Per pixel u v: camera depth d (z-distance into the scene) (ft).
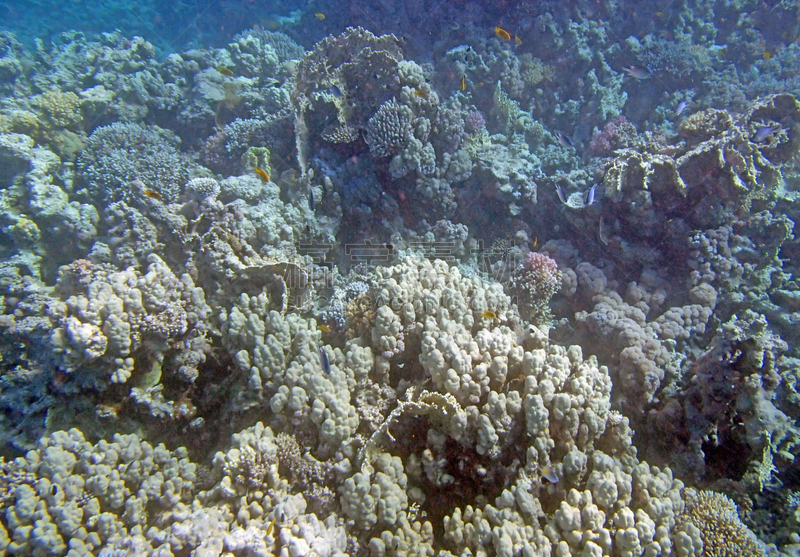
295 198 6.03
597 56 8.23
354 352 4.28
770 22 9.46
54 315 4.16
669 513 3.51
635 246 5.88
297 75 6.77
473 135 6.97
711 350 4.42
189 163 6.79
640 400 4.60
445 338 4.06
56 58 8.98
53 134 6.66
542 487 3.65
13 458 4.14
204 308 4.56
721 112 6.23
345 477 3.78
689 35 8.87
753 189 5.68
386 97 6.26
